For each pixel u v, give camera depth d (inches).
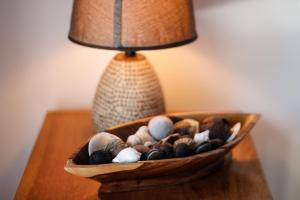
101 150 39.3
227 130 42.4
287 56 53.0
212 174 42.7
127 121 45.3
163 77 54.0
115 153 39.8
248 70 53.6
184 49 52.8
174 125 43.7
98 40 41.1
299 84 54.1
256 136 56.5
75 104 54.9
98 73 53.7
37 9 50.9
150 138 42.2
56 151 46.1
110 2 39.9
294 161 57.4
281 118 55.5
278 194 58.1
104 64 53.3
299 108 55.0
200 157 38.6
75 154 38.7
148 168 38.0
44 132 49.1
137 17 40.0
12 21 51.1
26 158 56.6
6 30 51.4
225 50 52.9
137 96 44.9
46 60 52.9
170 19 40.8
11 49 52.2
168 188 40.9
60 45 52.4
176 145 39.4
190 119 44.4
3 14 50.8
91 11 40.9
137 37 40.5
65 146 46.9
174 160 37.9
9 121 54.9
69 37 43.7
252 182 41.8
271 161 57.5
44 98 54.4
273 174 58.0
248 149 46.5
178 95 54.8
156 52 52.9
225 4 51.1
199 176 41.8
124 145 40.3
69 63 53.1
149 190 40.7
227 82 54.1
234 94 54.6
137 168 37.6
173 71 53.7
